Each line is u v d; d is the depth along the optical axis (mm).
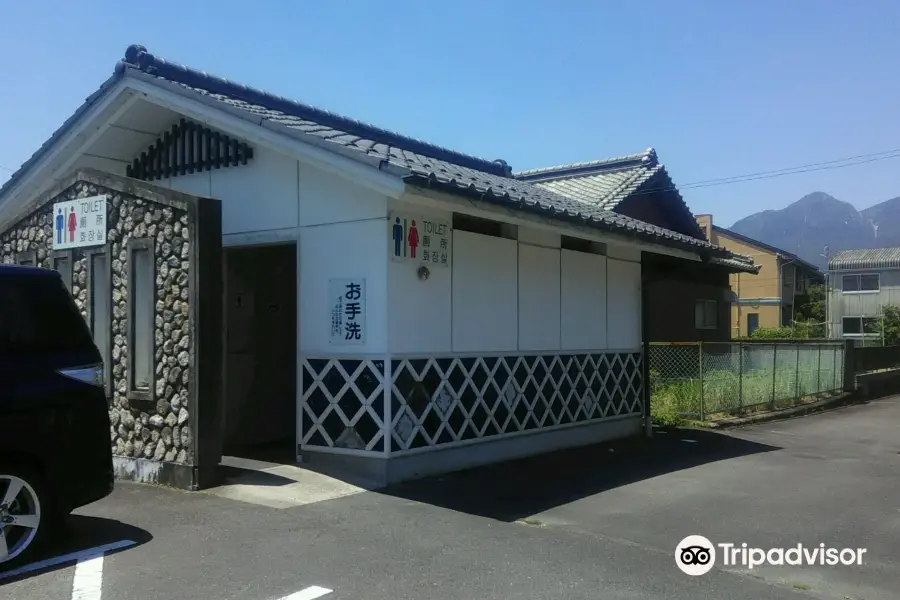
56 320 5008
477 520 5949
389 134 10625
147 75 7867
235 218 8172
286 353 9492
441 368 7695
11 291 4824
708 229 38469
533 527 5828
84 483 4949
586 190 16703
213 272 6734
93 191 7434
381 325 7059
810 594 4594
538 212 7594
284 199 7785
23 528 4641
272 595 4168
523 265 8961
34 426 4699
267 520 5699
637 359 11289
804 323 38469
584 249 10211
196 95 7527
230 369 8742
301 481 6926
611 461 8938
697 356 13648
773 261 40031
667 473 8281
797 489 7559
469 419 8055
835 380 17641
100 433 5086
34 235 8039
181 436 6688
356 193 7238
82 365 5035
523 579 4598
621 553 5230
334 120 9891
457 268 7926
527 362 8984
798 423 13555
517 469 8141
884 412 15594
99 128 8695
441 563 4832
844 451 10305
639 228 9539
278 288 9414
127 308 7094
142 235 7027
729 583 4719
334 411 7352
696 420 12766
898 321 35781
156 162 8992
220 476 6812
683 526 6012
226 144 8281
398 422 7160
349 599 4164
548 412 9328
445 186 6457
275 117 7613
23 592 4145
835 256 41344
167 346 6816
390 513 6055
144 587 4246
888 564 5195
